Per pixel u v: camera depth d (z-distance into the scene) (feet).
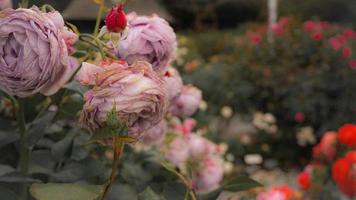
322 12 41.78
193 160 4.42
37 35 2.19
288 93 18.42
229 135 17.30
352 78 18.15
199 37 30.53
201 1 39.01
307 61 18.94
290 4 41.37
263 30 21.56
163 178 3.33
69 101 2.74
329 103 18.26
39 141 2.88
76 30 2.49
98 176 2.77
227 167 9.32
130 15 2.68
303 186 9.39
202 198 2.80
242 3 43.60
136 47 2.50
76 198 2.13
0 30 2.20
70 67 2.32
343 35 20.12
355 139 9.07
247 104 18.69
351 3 43.60
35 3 2.81
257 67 18.72
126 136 2.09
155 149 4.04
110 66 2.23
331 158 9.57
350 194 7.72
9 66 2.20
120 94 2.18
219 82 18.33
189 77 17.44
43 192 2.12
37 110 2.94
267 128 18.43
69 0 3.08
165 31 2.54
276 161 18.37
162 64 2.58
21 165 2.62
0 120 2.77
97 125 2.21
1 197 2.52
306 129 18.06
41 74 2.19
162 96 2.24
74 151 2.80
